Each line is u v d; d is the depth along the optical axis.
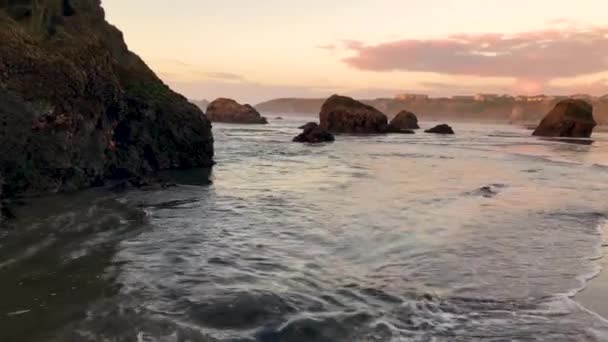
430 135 85.75
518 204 19.88
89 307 8.24
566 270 11.46
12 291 8.87
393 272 10.88
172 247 12.21
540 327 8.20
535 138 80.00
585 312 8.91
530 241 14.02
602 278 10.95
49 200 17.77
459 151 49.38
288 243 13.01
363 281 10.20
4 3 21.06
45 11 23.55
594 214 18.19
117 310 8.14
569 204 20.19
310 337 7.44
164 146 29.09
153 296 8.82
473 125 175.50
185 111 30.19
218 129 84.75
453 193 22.09
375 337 7.59
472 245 13.38
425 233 14.53
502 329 8.09
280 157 39.00
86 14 30.16
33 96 18.06
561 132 85.38
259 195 20.67
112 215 15.73
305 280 10.07
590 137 85.94
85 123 20.91
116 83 23.17
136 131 26.86
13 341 6.93
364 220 16.02
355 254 12.19
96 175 21.98
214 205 18.23
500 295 9.70
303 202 19.14
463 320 8.41
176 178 25.62
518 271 11.28
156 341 7.04
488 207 19.02
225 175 27.33
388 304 8.98
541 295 9.76
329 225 15.20
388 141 64.75
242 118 120.62
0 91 16.98
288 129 93.06
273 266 10.95
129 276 9.91
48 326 7.45
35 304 8.30
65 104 19.48
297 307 8.52
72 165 20.31
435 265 11.51
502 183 25.97
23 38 18.72
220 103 122.25
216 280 9.79
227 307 8.32
